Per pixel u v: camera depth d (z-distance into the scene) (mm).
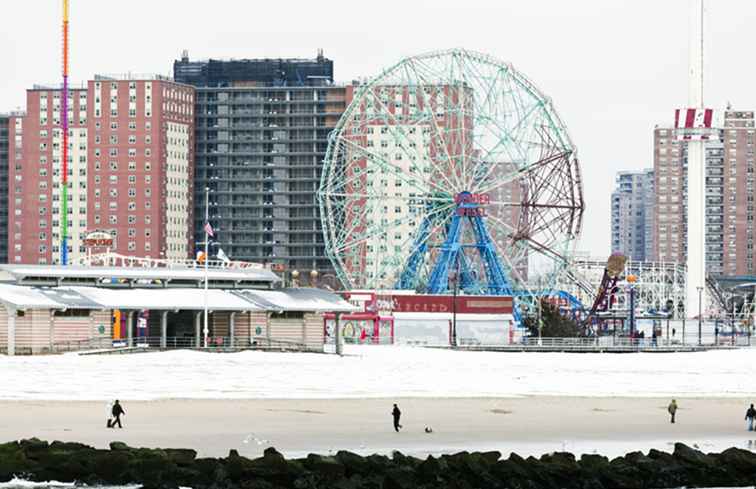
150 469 134875
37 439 144875
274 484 133375
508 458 144750
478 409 193750
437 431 169875
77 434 160375
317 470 135125
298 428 169625
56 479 135375
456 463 138625
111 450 141125
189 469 135000
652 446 162375
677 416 191750
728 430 178125
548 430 173500
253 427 169625
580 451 157125
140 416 177375
